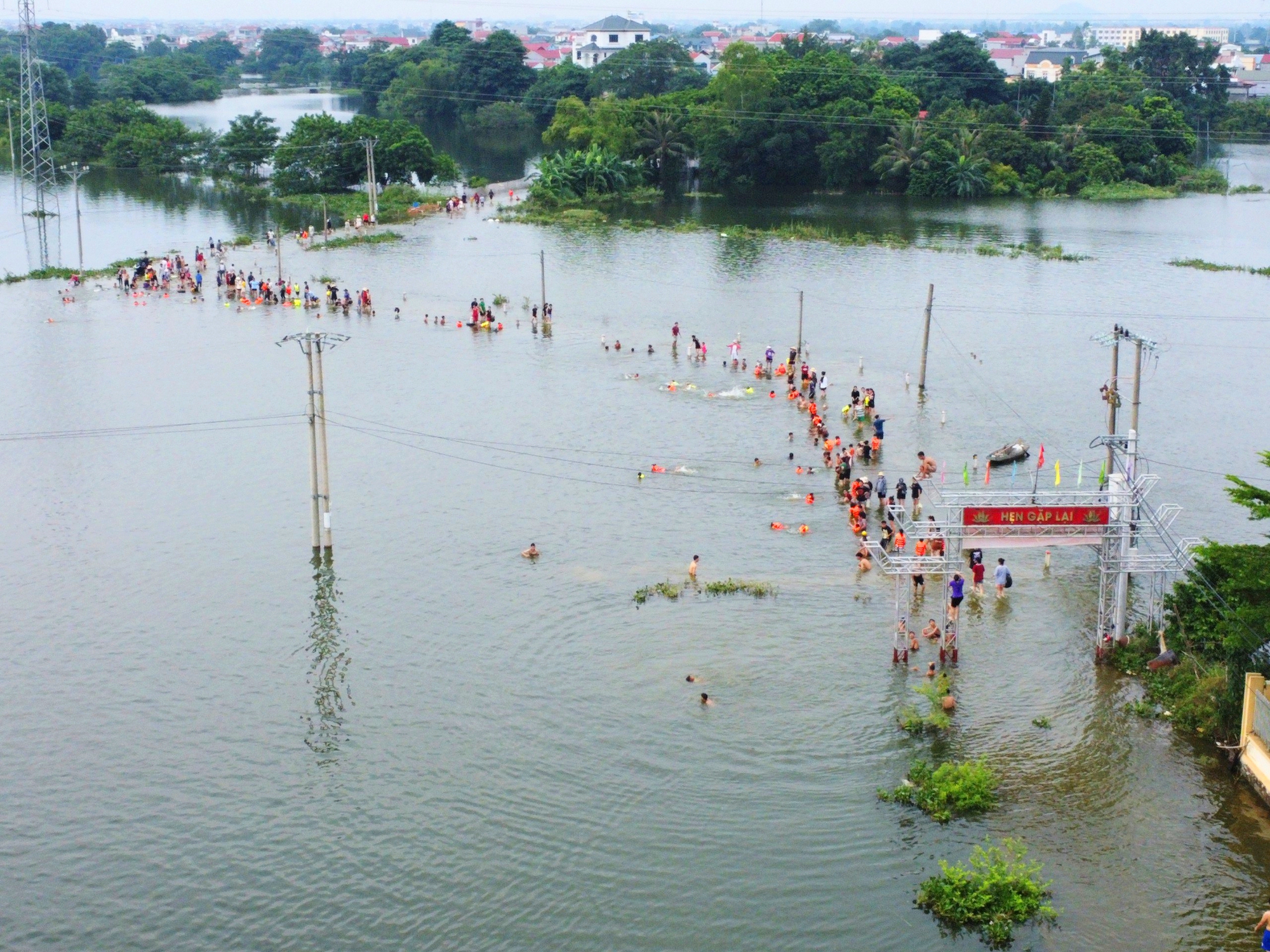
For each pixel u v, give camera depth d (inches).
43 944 1676.9
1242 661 2027.6
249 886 1781.5
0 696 2255.2
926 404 3880.4
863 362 4338.1
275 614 2541.8
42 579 2694.4
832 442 3405.5
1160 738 2102.6
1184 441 3540.8
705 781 1990.7
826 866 1801.2
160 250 6412.4
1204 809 1920.5
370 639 2438.5
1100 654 2337.6
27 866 1827.0
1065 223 7391.7
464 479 3243.1
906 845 1846.7
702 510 3029.0
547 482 3216.0
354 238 6619.1
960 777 1941.4
